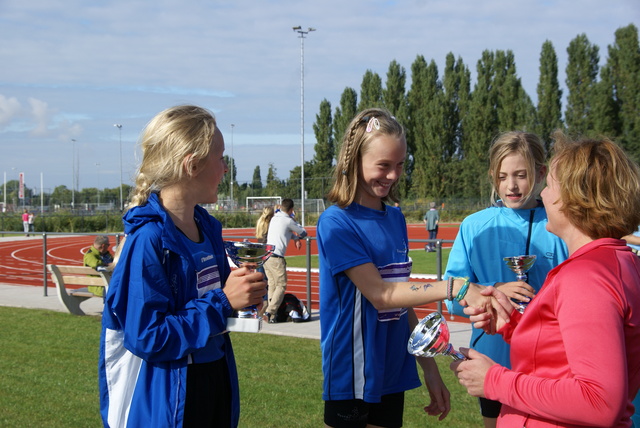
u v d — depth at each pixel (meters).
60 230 39.50
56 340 6.81
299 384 5.11
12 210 54.00
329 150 63.72
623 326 1.65
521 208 2.88
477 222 2.97
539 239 2.82
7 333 7.18
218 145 2.25
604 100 46.19
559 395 1.65
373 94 60.94
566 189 1.83
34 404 4.68
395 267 2.52
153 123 2.20
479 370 1.93
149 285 2.02
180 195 2.22
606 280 1.67
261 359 5.91
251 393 4.87
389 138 2.42
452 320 7.90
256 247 2.20
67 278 8.50
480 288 2.20
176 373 2.09
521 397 1.76
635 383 1.74
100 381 2.16
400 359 2.60
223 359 2.32
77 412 4.52
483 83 54.94
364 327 2.46
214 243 2.41
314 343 6.61
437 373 2.76
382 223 2.55
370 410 2.60
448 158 57.59
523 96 51.81
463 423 4.21
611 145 1.83
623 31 46.19
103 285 8.34
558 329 1.76
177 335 2.01
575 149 1.86
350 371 2.47
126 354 2.13
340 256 2.40
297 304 8.07
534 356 1.81
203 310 2.07
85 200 60.91
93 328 7.51
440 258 7.05
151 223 2.10
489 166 2.96
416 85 59.34
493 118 54.62
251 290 2.12
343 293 2.47
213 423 2.26
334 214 2.48
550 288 1.79
